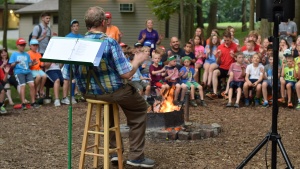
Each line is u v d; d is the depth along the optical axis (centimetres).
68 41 434
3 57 929
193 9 2083
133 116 484
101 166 520
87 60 414
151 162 493
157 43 1102
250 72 897
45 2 2911
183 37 1408
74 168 512
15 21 3575
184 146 593
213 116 797
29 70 912
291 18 430
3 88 840
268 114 814
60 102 951
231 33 1044
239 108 872
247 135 658
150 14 2041
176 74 880
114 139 500
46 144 619
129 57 833
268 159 539
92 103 466
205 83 982
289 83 870
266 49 943
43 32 1030
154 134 628
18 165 524
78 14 2061
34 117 809
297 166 515
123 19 2064
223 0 3116
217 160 532
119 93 454
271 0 425
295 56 941
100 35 450
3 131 702
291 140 633
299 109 852
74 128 715
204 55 994
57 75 936
